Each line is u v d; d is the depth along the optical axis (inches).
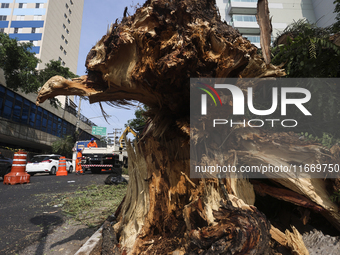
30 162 553.6
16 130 791.1
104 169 514.0
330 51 100.2
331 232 86.8
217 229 60.0
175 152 101.2
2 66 565.9
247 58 74.5
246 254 54.7
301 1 1024.9
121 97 101.3
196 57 71.6
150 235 87.3
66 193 233.6
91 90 94.7
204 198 72.4
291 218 93.5
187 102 88.7
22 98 842.8
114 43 80.8
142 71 80.4
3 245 110.0
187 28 74.5
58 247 107.6
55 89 93.7
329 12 848.3
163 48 74.9
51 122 1052.5
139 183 99.6
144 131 129.7
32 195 228.1
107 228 97.7
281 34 157.8
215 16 83.5
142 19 77.1
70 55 1877.5
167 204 89.2
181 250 73.5
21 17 1525.6
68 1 1855.3
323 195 77.8
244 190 85.3
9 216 156.9
